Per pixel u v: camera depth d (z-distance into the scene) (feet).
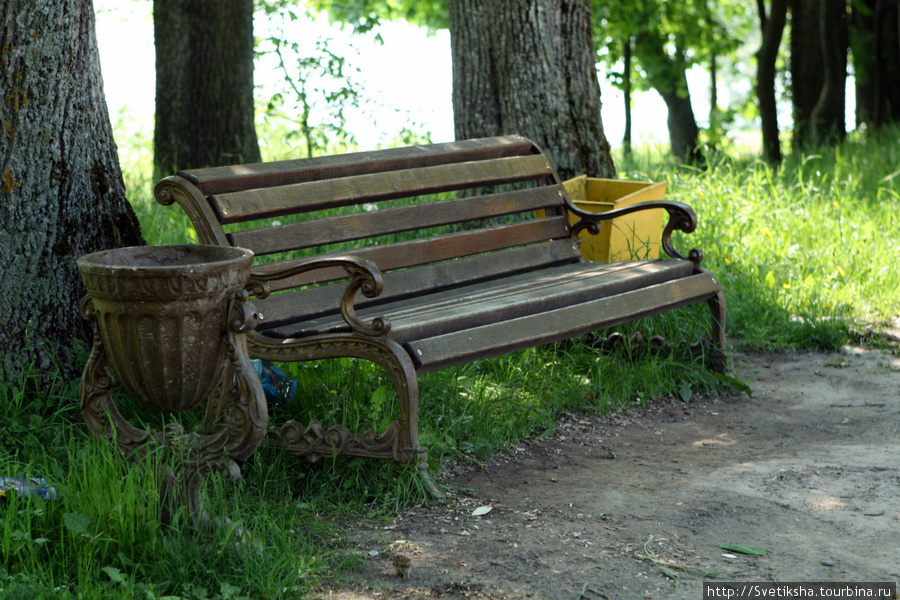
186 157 30.96
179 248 9.80
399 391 10.42
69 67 12.38
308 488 10.85
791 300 20.17
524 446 13.00
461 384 14.01
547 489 11.34
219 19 30.63
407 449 10.48
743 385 15.46
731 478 11.72
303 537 9.52
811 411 14.84
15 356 11.98
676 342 16.30
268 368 12.37
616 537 9.83
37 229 12.24
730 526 10.17
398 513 10.46
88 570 8.05
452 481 11.56
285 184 12.69
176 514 8.80
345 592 8.51
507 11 20.67
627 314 13.48
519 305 12.24
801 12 51.19
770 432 13.82
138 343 8.87
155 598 7.89
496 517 10.39
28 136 12.12
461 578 8.82
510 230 15.26
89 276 8.84
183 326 8.80
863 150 38.60
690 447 13.12
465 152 15.07
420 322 11.01
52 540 8.64
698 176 28.30
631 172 29.14
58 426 11.39
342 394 12.41
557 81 20.83
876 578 8.86
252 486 10.62
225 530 8.95
